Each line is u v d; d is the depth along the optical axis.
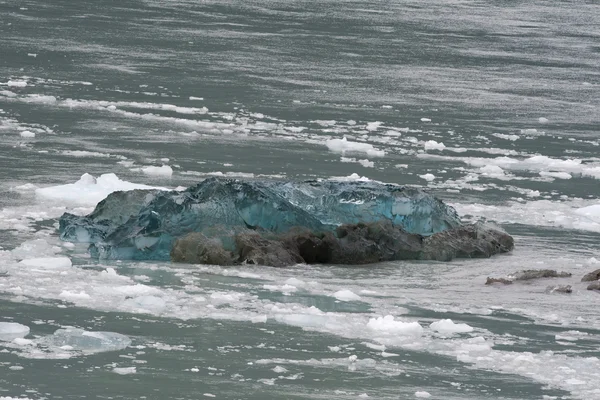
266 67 85.44
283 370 25.66
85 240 37.72
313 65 88.31
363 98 75.69
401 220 40.56
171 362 25.78
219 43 95.38
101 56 84.25
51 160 49.97
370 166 53.94
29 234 37.91
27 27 96.00
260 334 28.30
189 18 110.50
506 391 25.20
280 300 31.75
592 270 38.16
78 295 30.62
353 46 100.75
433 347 28.16
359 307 31.61
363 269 37.00
